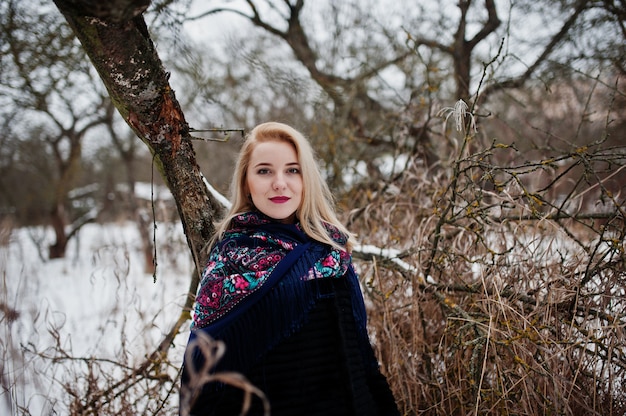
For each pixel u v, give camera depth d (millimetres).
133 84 1333
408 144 3391
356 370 1351
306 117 4992
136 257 5793
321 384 1293
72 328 3010
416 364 1978
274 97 5023
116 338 2799
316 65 4543
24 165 9820
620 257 1672
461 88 3514
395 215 2686
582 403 1663
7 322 2145
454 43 3801
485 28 3689
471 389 1767
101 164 10234
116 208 8883
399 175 3006
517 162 2906
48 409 1958
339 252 1447
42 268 5605
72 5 1129
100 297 3982
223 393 1214
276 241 1354
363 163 3867
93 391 1992
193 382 976
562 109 4016
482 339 1615
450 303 1838
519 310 1787
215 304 1255
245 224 1403
